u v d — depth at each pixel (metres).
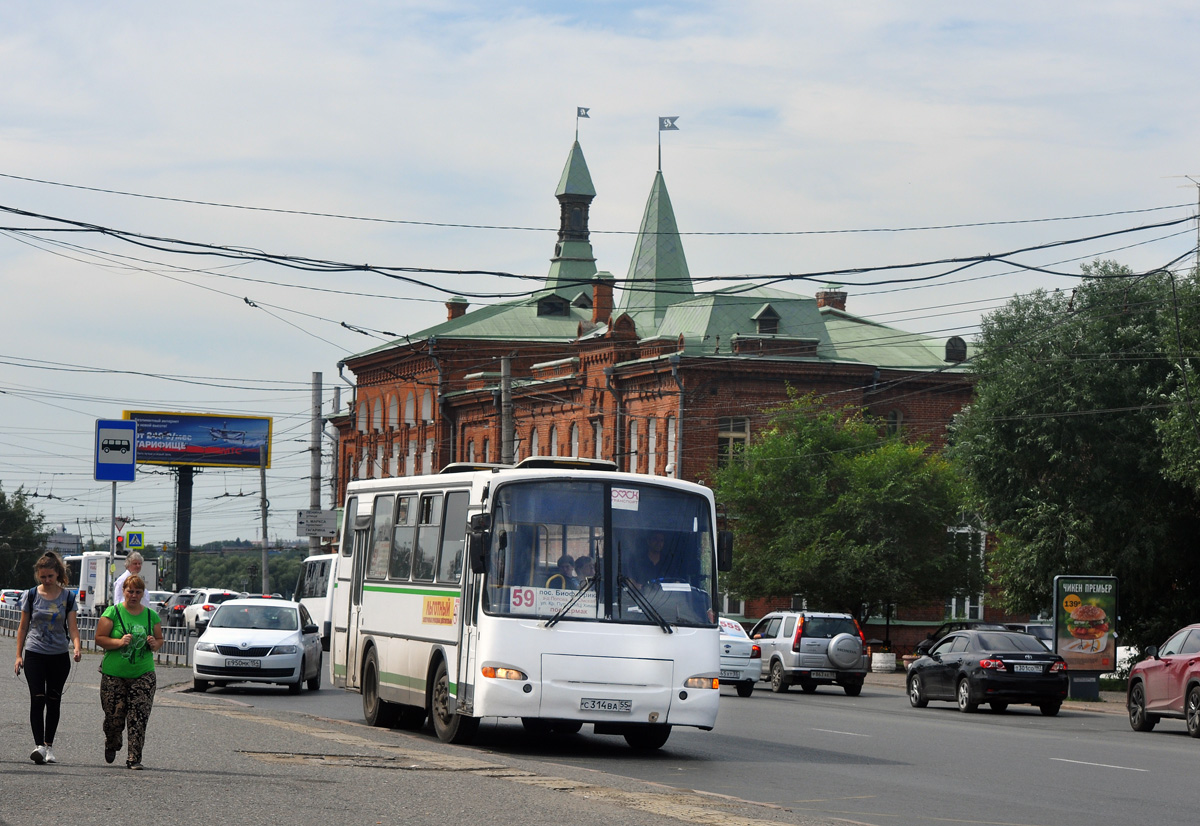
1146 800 15.20
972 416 43.19
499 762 15.77
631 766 17.36
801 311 68.62
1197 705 24.72
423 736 20.27
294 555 192.50
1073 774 17.77
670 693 18.16
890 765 18.41
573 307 91.50
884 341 74.00
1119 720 30.22
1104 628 36.22
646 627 18.23
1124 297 41.03
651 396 65.94
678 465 63.50
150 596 78.56
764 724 25.38
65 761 13.87
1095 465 40.88
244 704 25.48
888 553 53.56
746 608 64.50
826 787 15.75
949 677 32.12
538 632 17.91
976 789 15.92
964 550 55.81
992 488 42.62
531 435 76.12
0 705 20.72
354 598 23.14
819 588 54.53
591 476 18.59
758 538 55.81
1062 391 41.03
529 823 10.99
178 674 34.00
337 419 99.44
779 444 55.56
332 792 12.25
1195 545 41.94
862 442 56.72
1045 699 31.00
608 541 18.44
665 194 84.12
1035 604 42.78
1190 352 36.59
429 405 86.94
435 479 20.38
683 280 30.67
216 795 11.74
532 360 85.75
